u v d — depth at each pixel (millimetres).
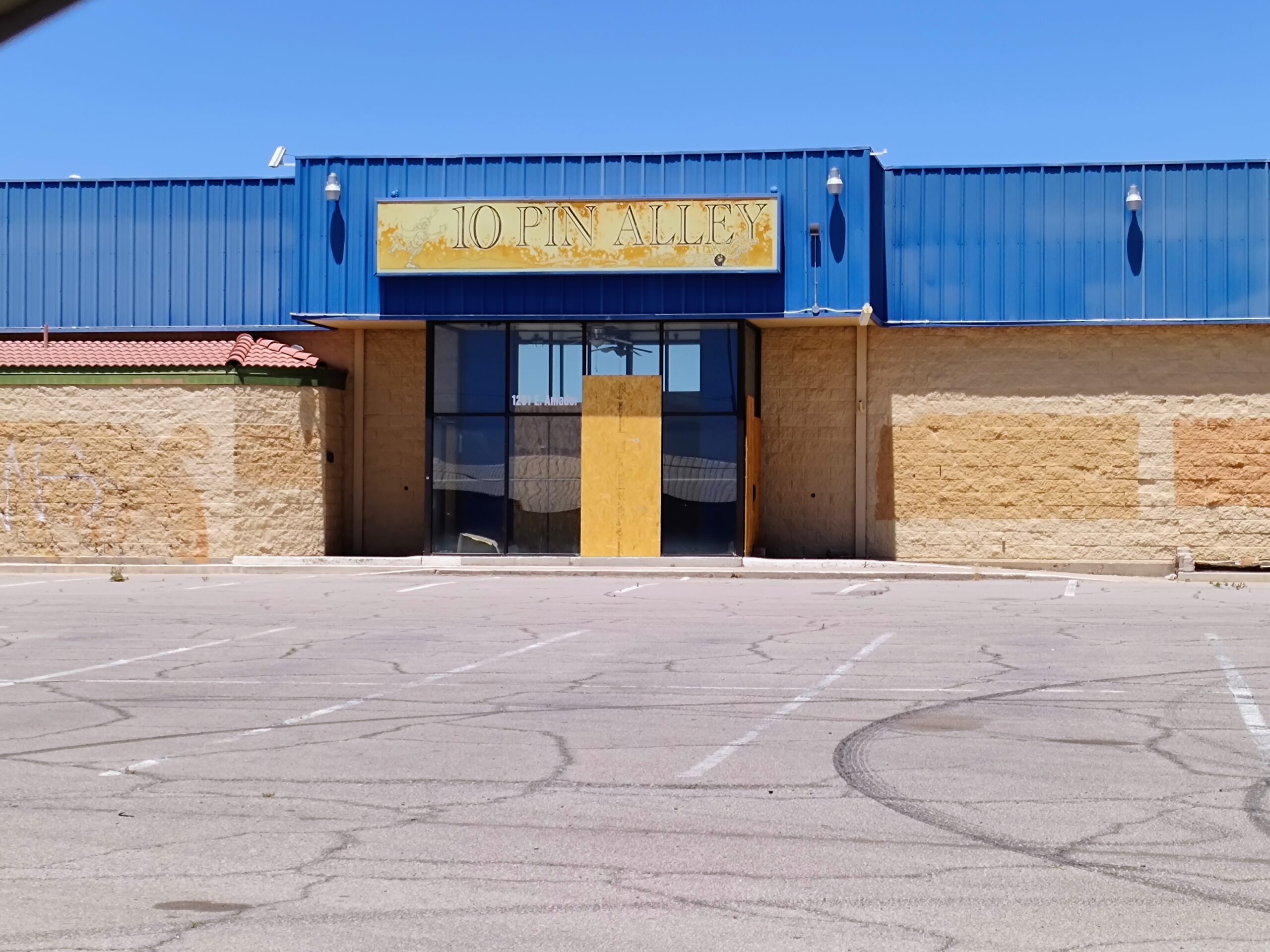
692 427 29297
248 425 29609
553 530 29625
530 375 29781
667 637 16703
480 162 29438
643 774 8969
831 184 28484
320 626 18047
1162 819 7801
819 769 9109
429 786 8664
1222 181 28984
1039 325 29250
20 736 10375
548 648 15641
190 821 7809
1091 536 29391
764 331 30672
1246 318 28734
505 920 6027
